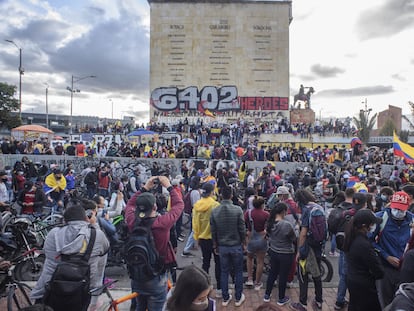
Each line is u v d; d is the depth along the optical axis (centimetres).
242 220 574
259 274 650
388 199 771
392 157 2558
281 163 2220
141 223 392
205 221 643
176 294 242
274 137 3228
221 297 611
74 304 341
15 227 644
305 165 2212
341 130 3303
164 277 406
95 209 509
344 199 679
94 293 393
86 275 357
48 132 2566
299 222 688
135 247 371
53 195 1305
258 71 3650
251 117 3619
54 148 2325
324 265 780
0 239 583
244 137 3133
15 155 2072
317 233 554
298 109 3828
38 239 752
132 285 410
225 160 2155
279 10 3678
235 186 1338
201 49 3644
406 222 462
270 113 3625
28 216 900
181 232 1070
